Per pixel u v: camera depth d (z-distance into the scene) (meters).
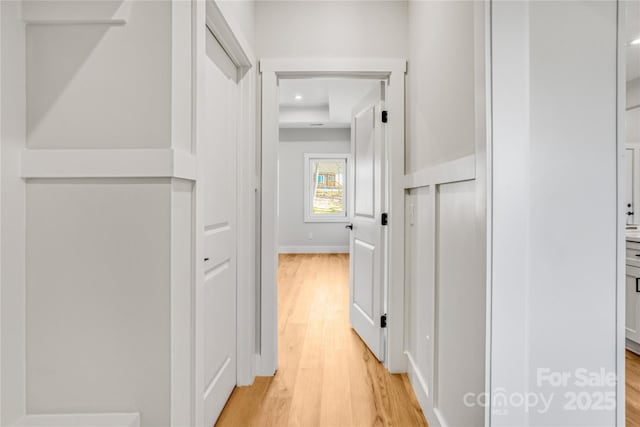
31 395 1.09
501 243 1.17
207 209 1.63
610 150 1.16
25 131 1.09
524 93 1.16
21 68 1.08
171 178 1.09
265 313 2.27
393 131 2.30
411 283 2.23
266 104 2.28
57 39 1.10
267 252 2.27
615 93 1.16
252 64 2.17
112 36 1.10
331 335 2.98
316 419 1.81
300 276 5.45
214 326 1.74
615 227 1.16
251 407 1.91
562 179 1.16
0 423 1.02
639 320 2.57
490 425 1.18
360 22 2.31
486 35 1.17
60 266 1.09
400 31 2.31
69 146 1.10
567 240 1.16
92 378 1.10
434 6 1.76
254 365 2.24
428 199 1.85
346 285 4.85
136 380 1.10
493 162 1.17
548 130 1.16
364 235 2.82
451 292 1.51
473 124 1.30
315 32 2.29
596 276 1.17
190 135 1.24
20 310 1.08
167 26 1.10
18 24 1.07
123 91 1.10
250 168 2.15
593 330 1.17
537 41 1.16
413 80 2.18
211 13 1.52
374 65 2.29
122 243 1.09
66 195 1.09
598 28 1.16
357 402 1.96
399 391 2.08
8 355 1.05
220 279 1.83
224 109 1.87
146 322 1.09
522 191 1.16
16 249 1.07
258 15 2.29
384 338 2.46
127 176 1.08
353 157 3.14
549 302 1.17
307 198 7.95
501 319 1.17
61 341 1.10
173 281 1.11
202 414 1.31
